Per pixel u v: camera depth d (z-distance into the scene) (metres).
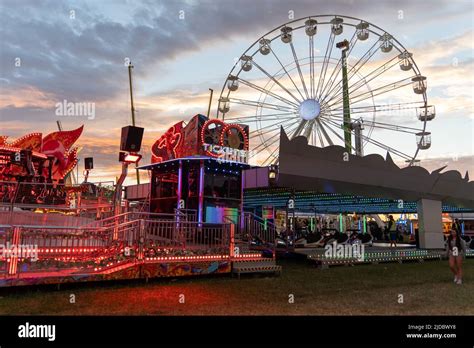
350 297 8.27
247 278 10.93
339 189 15.05
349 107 26.78
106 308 6.75
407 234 35.03
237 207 14.92
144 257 9.50
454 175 20.47
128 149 10.42
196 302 7.43
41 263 8.05
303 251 16.94
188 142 14.35
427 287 9.91
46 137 21.27
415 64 26.95
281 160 13.22
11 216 11.49
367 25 26.31
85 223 12.86
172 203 14.79
